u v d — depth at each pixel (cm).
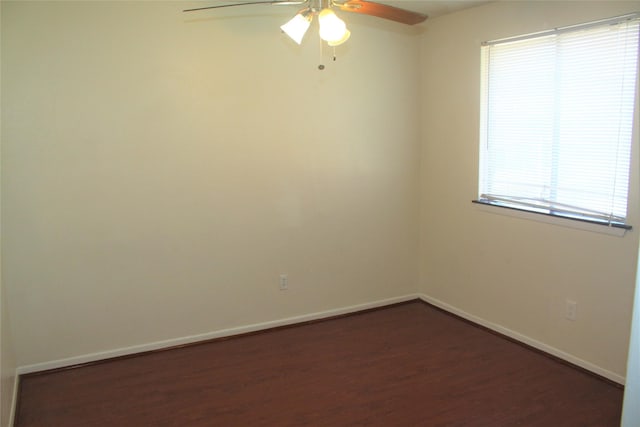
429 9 346
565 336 301
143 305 320
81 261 300
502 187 341
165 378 292
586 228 282
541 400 261
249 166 338
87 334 308
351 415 251
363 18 363
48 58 277
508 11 316
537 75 305
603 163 273
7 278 284
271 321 363
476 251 362
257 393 274
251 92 331
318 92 353
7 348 260
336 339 345
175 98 310
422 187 408
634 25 249
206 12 310
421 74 393
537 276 316
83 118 289
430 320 380
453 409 255
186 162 318
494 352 321
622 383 270
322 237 373
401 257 410
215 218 333
